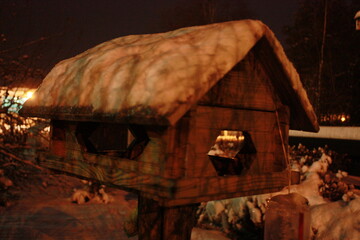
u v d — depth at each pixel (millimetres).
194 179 1839
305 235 1970
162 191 1779
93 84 2201
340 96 17484
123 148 3438
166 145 1832
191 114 1899
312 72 20422
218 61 1824
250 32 1988
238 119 2232
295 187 5375
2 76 6402
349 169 8438
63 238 4926
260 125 2400
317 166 5883
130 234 2840
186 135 1888
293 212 1988
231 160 2680
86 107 2105
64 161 2617
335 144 9031
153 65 1884
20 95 6648
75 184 8078
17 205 6500
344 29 20703
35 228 5293
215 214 5812
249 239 5156
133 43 2617
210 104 2059
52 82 2703
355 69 15242
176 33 2480
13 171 6457
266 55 2223
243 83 2250
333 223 4188
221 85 2121
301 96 2395
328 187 5613
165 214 2307
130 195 8023
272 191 2377
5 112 6250
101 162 2289
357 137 8359
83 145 2596
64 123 2777
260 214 5047
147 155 1967
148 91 1760
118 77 2041
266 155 2461
